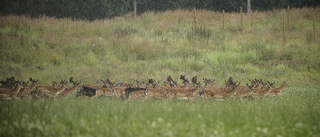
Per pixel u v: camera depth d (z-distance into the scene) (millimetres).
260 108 42938
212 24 147500
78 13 193625
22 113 34875
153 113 34562
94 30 131125
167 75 89312
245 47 116250
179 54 110812
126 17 160875
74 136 27359
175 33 132625
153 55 109375
